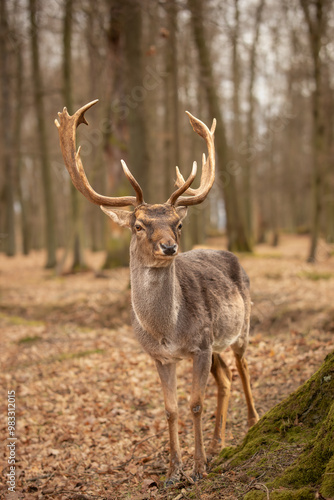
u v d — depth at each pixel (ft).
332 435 10.41
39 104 61.72
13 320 35.42
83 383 22.53
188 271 15.12
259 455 12.10
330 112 61.16
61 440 17.38
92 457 16.11
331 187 75.00
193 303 14.29
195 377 13.98
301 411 12.44
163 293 13.44
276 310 29.14
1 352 28.07
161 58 58.54
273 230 93.04
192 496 12.04
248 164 76.07
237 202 57.16
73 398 21.07
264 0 57.77
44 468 15.65
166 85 58.18
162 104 71.00
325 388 12.13
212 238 105.81
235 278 17.03
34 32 52.75
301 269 45.11
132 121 40.24
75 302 38.91
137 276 13.73
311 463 10.51
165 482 13.57
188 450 15.64
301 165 110.73
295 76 57.62
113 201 14.16
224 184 56.18
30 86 72.23
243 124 95.61
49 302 40.75
